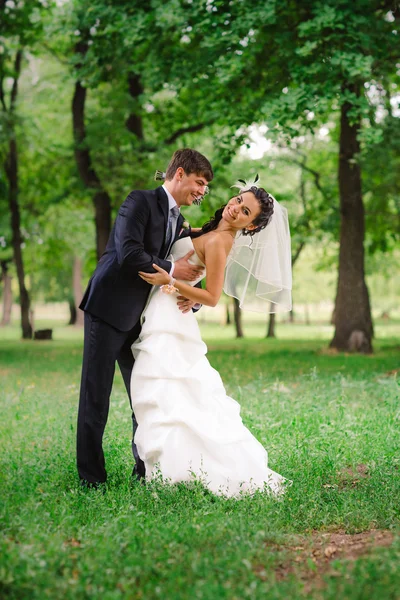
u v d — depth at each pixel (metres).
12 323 62.72
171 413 5.03
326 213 26.75
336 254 33.72
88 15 16.27
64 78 18.36
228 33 13.83
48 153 25.86
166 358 5.12
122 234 4.95
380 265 36.19
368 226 24.31
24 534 3.82
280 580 3.37
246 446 5.13
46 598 3.01
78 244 34.44
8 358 18.70
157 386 5.09
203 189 5.21
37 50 24.52
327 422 7.20
